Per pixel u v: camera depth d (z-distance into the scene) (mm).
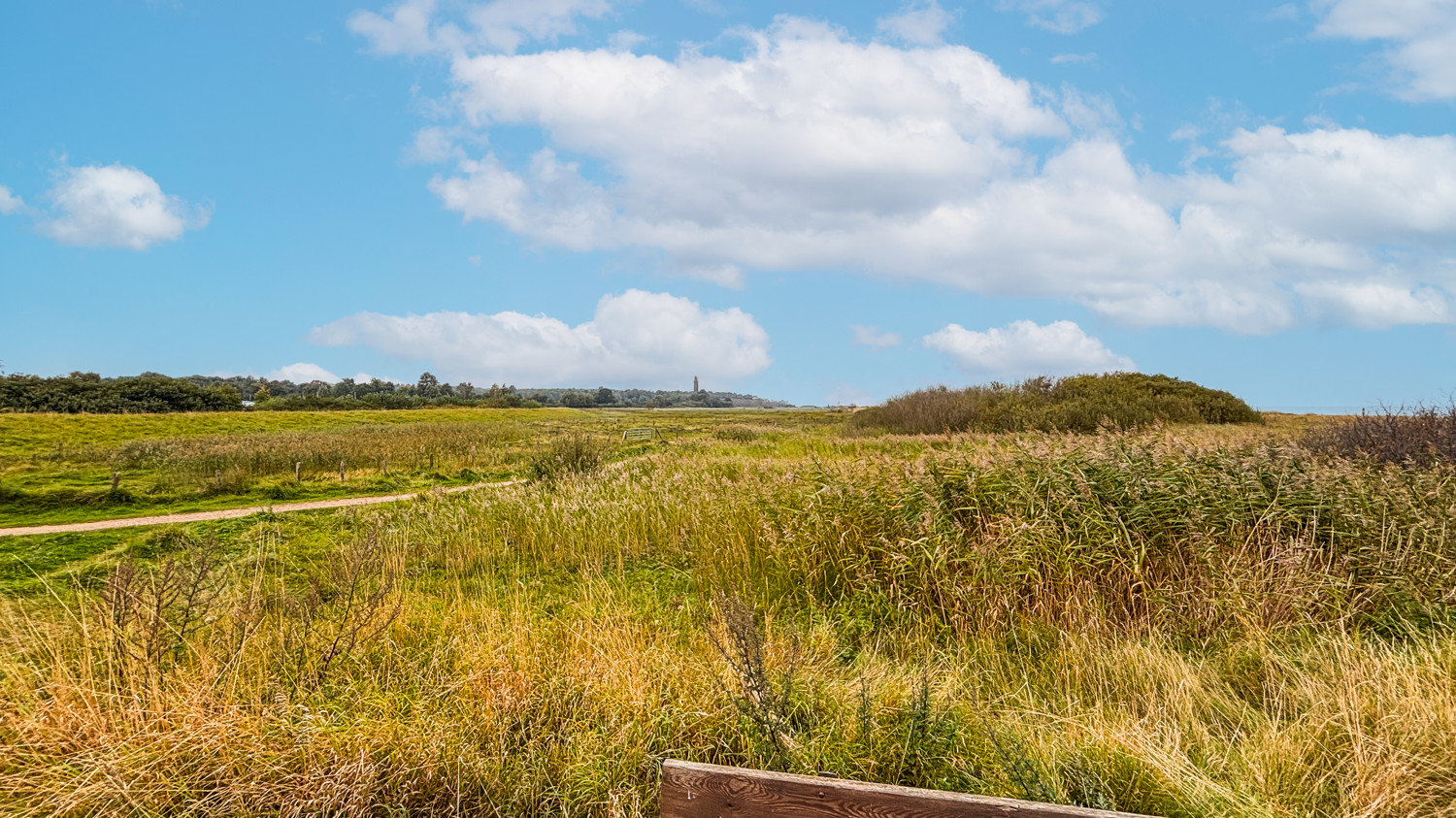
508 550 9453
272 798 3314
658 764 3527
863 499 7371
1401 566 5734
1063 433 19812
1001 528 6527
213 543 5539
